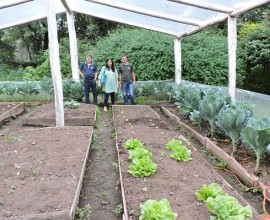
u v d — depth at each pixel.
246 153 4.68
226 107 5.47
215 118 5.37
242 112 4.51
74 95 10.30
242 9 6.53
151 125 6.45
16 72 17.67
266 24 12.80
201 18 8.41
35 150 4.64
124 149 4.67
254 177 3.77
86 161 4.54
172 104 9.98
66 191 3.34
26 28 19.16
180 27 10.19
